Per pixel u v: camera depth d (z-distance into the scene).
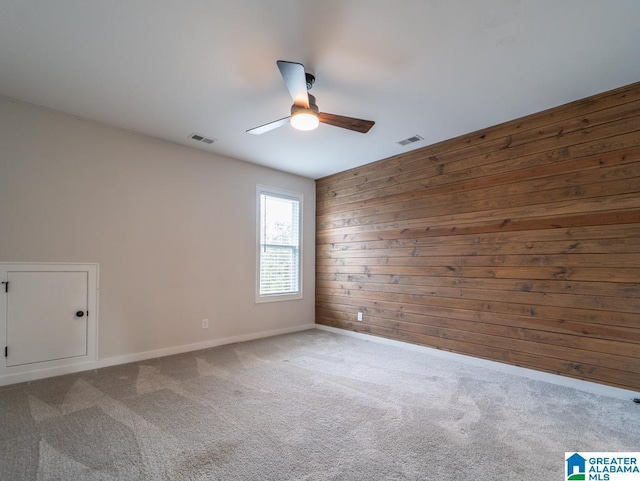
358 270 4.55
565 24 1.88
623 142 2.54
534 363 2.93
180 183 3.75
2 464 1.67
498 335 3.16
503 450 1.84
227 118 3.12
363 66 2.29
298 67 1.84
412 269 3.91
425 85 2.54
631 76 2.41
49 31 1.94
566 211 2.80
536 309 2.94
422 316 3.78
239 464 1.69
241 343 4.13
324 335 4.63
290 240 4.95
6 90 2.63
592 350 2.63
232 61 2.24
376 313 4.28
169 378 2.87
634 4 1.72
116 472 1.62
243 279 4.30
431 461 1.74
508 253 3.13
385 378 2.93
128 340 3.33
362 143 3.74
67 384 2.71
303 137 3.56
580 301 2.71
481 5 1.75
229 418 2.17
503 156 3.20
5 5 1.73
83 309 3.07
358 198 4.61
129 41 2.04
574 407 2.36
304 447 1.85
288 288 4.90
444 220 3.63
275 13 1.81
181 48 2.11
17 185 2.78
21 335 2.76
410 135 3.51
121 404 2.35
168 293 3.62
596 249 2.64
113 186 3.28
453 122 3.20
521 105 2.86
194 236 3.85
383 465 1.70
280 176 4.81
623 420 2.17
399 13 1.81
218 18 1.84
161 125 3.27
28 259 2.81
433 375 3.01
